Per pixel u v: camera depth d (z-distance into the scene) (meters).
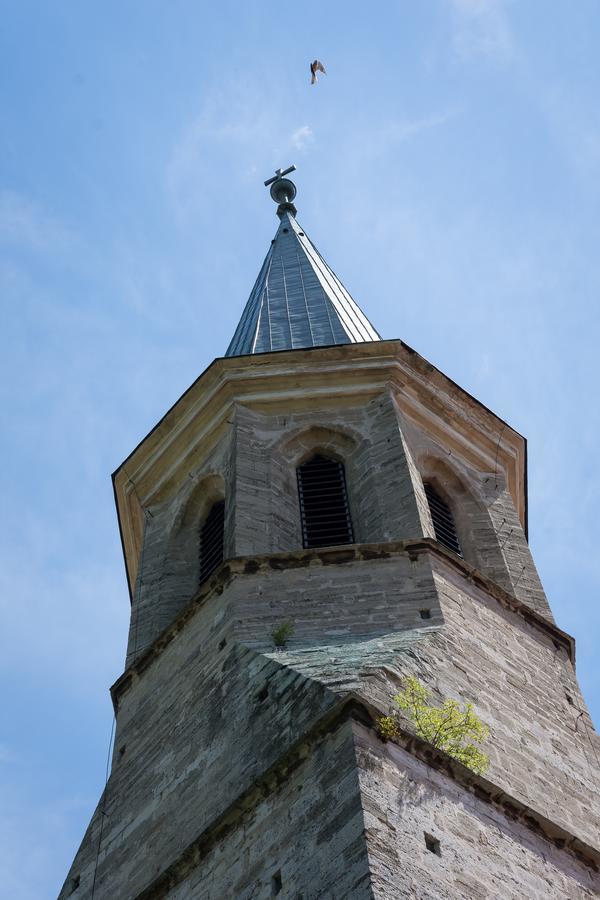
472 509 31.47
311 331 37.09
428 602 25.31
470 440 32.97
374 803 18.59
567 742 24.75
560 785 23.34
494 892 18.89
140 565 31.31
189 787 23.03
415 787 19.44
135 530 33.78
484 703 23.66
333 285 41.50
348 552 26.41
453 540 30.58
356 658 22.83
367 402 31.72
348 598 25.50
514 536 31.16
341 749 19.50
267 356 32.31
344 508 29.64
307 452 31.03
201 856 20.62
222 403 32.09
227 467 30.70
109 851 24.02
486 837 19.75
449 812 19.53
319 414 31.52
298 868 18.56
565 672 26.92
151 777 24.45
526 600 29.02
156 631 29.31
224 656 24.83
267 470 30.09
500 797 20.61
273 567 26.39
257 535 28.19
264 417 31.50
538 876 19.94
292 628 24.83
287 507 29.48
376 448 30.41
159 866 22.20
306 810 19.23
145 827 23.48
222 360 32.31
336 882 17.78
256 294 41.69
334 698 20.86
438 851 18.70
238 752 22.30
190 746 23.94
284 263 43.19
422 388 32.47
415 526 27.77
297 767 20.05
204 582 28.56
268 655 23.75
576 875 20.69
